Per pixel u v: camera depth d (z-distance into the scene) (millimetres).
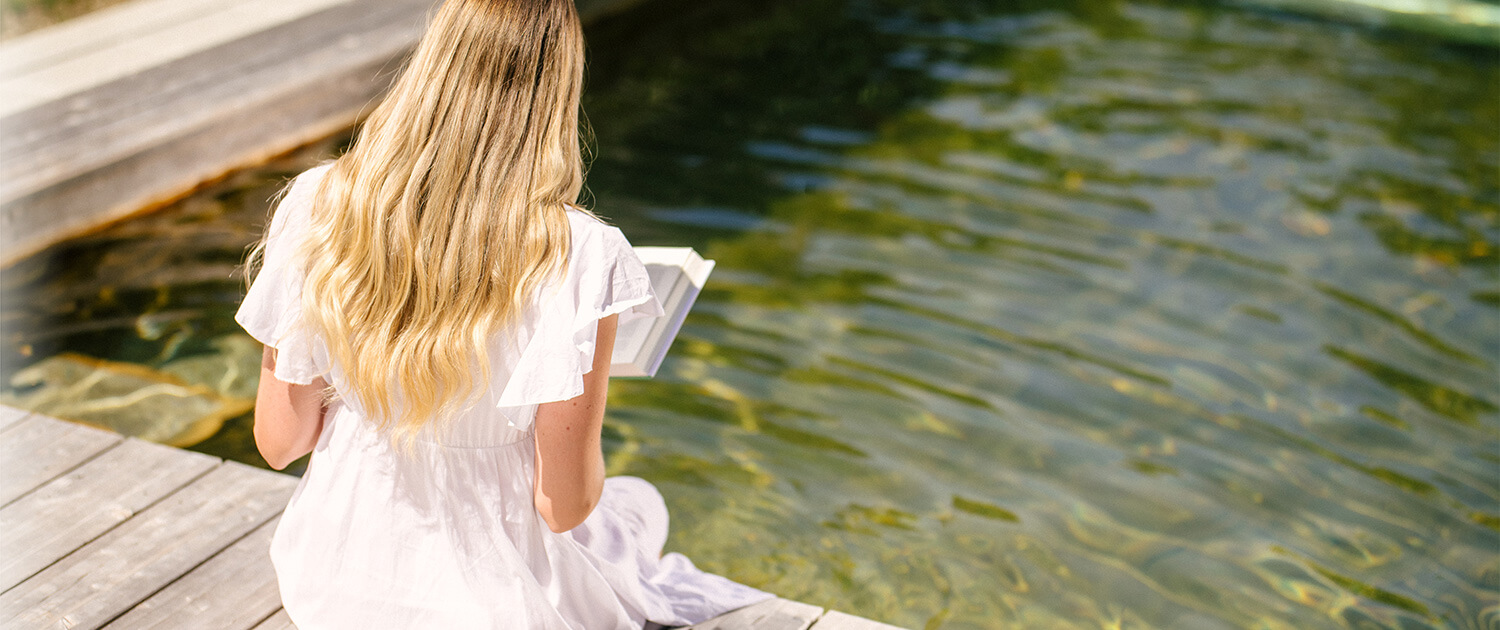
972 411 3570
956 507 3109
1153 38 7863
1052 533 3018
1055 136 6020
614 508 2078
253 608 2049
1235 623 2717
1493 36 8266
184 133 4859
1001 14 8320
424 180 1423
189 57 5652
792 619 2068
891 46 7500
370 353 1464
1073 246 4773
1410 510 3166
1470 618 2746
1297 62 7473
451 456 1595
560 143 1477
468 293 1431
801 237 4793
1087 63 7273
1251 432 3512
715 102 6387
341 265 1452
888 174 5484
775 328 4039
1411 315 4301
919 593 2768
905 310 4203
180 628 1993
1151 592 2805
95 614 2018
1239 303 4340
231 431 3344
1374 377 3857
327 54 5762
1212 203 5254
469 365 1477
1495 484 3297
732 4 8289
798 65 7055
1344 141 6094
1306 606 2775
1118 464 3328
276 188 5066
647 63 6965
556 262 1436
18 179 4309
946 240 4805
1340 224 5078
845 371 3773
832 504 3096
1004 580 2830
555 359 1424
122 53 5676
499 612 1628
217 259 4422
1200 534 3039
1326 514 3137
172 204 4863
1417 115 6555
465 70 1413
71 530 2252
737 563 2832
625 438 3346
